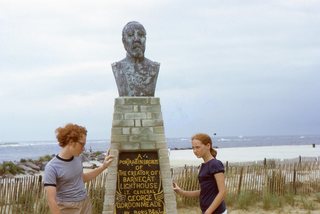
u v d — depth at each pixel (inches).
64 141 216.7
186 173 640.4
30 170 1423.5
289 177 741.3
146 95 396.8
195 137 250.7
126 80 395.5
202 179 248.1
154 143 383.9
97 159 2037.4
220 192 240.2
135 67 398.0
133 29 399.9
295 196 717.3
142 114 386.0
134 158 380.8
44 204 533.6
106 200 370.0
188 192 281.0
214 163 244.5
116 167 374.6
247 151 3154.5
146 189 378.3
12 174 1285.7
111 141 377.7
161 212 377.1
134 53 397.1
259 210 620.7
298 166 753.0
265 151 3041.3
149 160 382.3
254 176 701.3
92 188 548.1
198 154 250.1
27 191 533.0
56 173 213.6
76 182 220.8
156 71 402.0
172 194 378.6
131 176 378.3
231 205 648.4
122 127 381.7
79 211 220.7
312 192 750.5
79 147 219.1
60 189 217.3
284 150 3166.8
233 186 683.4
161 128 387.2
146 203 376.8
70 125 221.0
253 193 682.2
